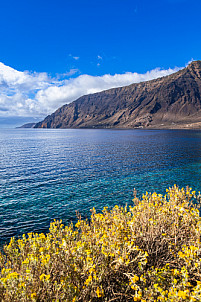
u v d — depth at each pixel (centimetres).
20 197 2050
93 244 374
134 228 403
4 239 1272
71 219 1569
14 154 5344
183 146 7006
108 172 3203
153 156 4862
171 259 391
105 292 301
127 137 12756
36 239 367
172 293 260
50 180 2714
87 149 6525
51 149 6569
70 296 257
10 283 250
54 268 298
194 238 386
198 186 2445
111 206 1822
